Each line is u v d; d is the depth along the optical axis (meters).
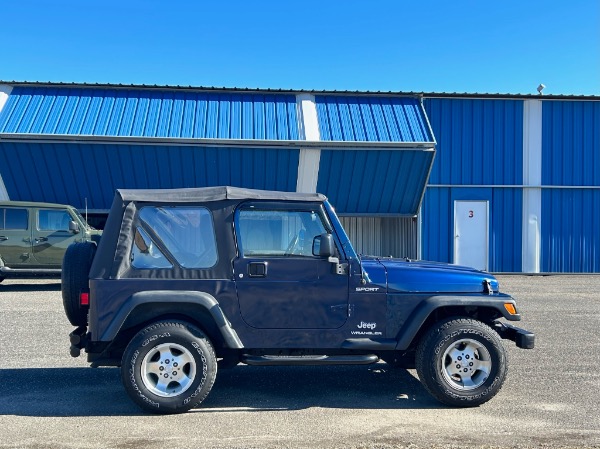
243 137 15.44
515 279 16.48
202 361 4.79
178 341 4.78
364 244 18.69
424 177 16.45
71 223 12.15
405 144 15.58
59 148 14.95
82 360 6.60
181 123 15.63
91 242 5.46
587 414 4.88
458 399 4.99
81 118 15.37
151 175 15.82
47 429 4.43
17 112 15.34
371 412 4.92
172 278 4.87
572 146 17.83
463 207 17.67
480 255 17.67
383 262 5.55
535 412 4.93
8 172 15.31
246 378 5.99
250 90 16.73
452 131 17.62
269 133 15.64
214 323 5.05
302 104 16.58
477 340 5.06
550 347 7.53
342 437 4.30
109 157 15.30
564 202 17.84
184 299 4.80
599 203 17.89
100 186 15.84
